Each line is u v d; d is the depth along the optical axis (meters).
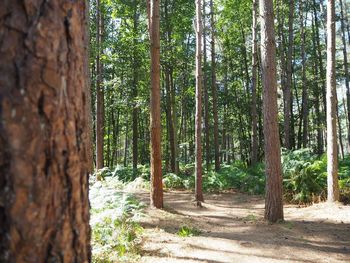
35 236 1.26
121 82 17.14
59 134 1.34
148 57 16.59
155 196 9.97
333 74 10.34
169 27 17.02
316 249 6.58
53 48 1.33
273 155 8.75
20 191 1.22
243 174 16.00
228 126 27.55
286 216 9.56
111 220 6.07
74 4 1.45
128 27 17.17
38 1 1.29
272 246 6.75
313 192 11.23
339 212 9.38
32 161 1.25
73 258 1.42
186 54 20.73
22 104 1.23
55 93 1.33
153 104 9.96
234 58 25.50
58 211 1.34
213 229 8.27
